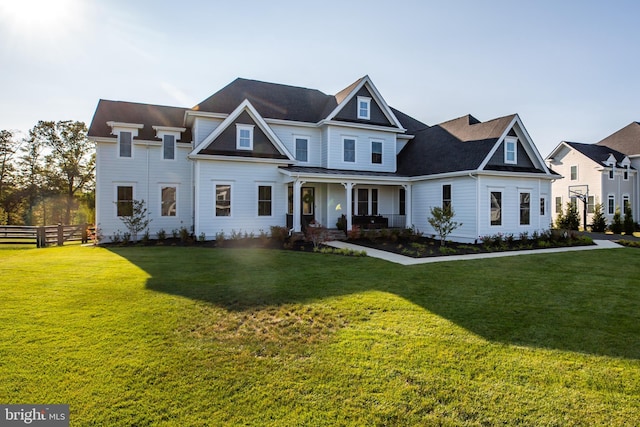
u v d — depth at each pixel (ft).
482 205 55.06
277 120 64.08
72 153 119.14
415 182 67.21
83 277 27.55
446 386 12.08
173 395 11.37
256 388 11.87
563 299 22.85
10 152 114.73
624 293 24.45
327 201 66.64
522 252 46.39
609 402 11.25
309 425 10.01
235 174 56.34
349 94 67.31
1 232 59.82
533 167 61.87
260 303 21.21
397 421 10.20
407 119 85.87
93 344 15.05
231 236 55.77
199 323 17.85
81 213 125.49
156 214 61.31
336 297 22.66
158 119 66.54
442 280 27.99
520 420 10.32
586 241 56.24
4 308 19.65
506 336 16.52
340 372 12.97
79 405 10.72
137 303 20.79
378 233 60.29
